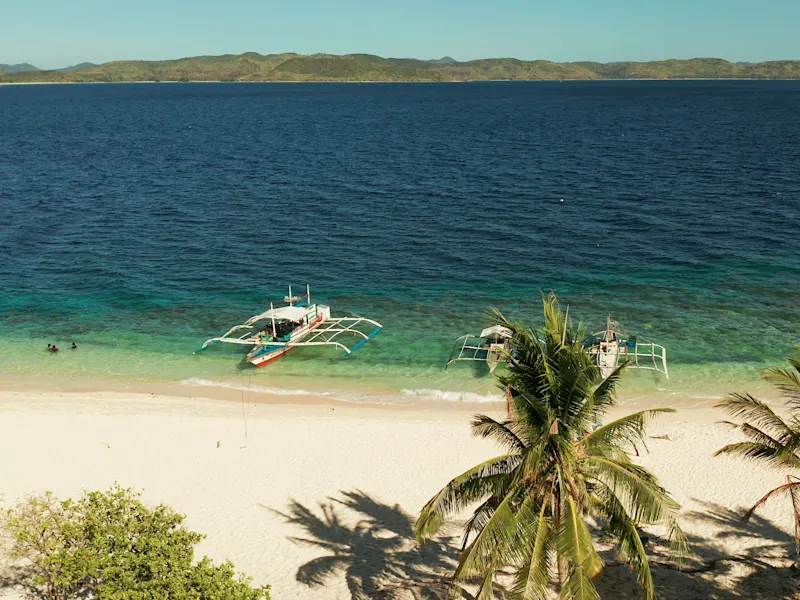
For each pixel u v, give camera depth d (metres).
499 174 106.69
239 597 18.69
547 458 16.75
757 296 52.25
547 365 16.25
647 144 138.62
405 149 139.38
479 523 17.61
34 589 22.72
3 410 36.78
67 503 21.44
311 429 34.62
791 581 22.14
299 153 135.88
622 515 16.59
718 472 29.44
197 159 129.25
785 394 22.97
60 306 53.56
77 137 171.12
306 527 26.67
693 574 22.61
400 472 30.55
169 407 37.50
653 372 40.38
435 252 66.12
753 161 111.75
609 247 65.81
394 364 43.00
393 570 23.95
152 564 19.06
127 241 71.31
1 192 96.94
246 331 48.66
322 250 67.50
